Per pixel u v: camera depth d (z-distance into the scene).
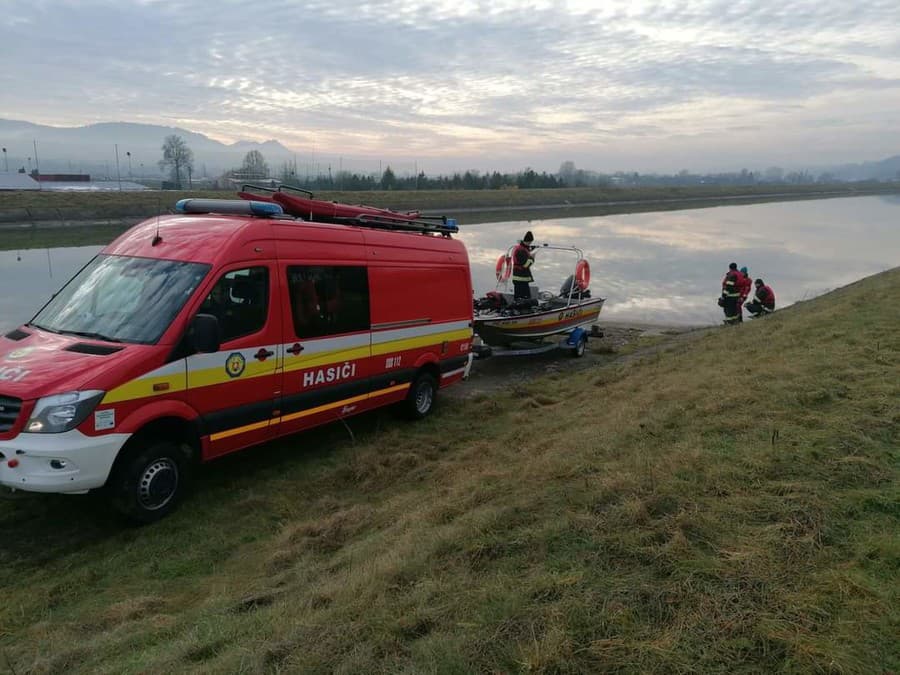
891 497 4.00
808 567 3.36
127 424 5.39
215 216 6.96
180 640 3.70
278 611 3.73
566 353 14.96
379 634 3.14
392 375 8.54
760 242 42.12
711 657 2.75
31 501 6.11
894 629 2.86
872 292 13.94
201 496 6.42
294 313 6.96
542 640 2.91
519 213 63.56
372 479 6.97
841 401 5.94
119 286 6.29
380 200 59.84
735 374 7.71
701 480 4.48
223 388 6.21
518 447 7.52
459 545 4.02
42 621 4.38
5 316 15.59
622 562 3.54
